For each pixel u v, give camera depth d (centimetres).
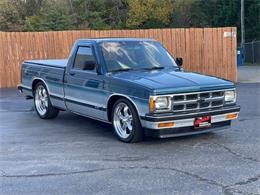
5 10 3559
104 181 613
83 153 756
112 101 848
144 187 586
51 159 724
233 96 834
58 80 993
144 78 809
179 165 675
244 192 561
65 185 601
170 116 756
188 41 1859
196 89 783
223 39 1862
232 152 741
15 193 575
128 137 811
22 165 695
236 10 4400
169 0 4244
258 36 4403
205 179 610
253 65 3475
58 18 3516
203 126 794
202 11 4484
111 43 913
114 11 4116
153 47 952
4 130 957
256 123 977
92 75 882
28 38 1791
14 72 1784
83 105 916
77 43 953
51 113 1058
